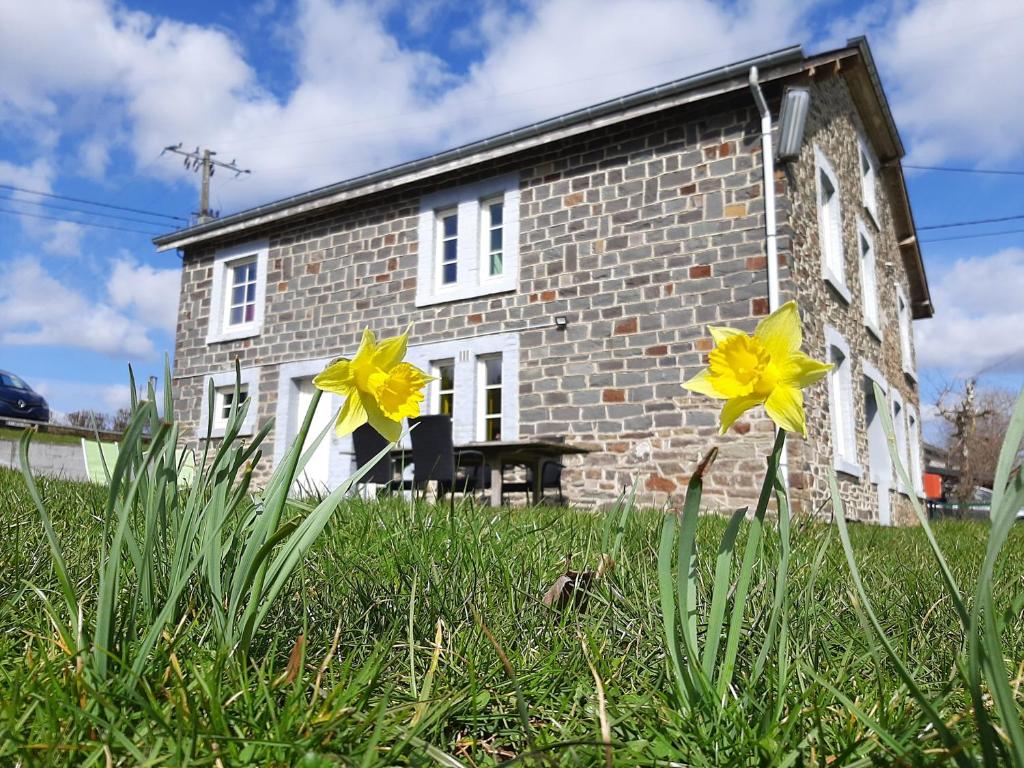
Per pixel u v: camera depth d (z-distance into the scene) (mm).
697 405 9227
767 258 8977
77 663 1165
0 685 1166
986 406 40344
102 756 991
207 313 14539
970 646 873
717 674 1449
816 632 1601
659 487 9320
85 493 3984
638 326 9812
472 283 11430
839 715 1224
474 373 11148
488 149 11148
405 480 8562
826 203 11422
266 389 13383
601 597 1901
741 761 1056
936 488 26125
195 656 1293
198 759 985
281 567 1325
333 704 1150
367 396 1249
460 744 1207
